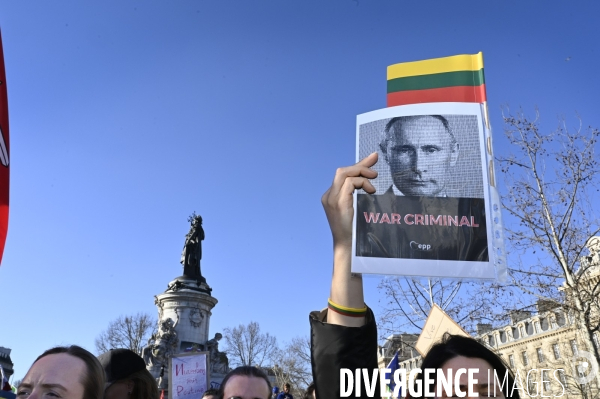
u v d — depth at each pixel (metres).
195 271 38.19
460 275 2.74
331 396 2.42
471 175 2.88
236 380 3.80
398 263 2.75
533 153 16.28
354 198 2.86
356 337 2.48
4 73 5.09
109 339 68.12
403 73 3.08
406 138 2.95
